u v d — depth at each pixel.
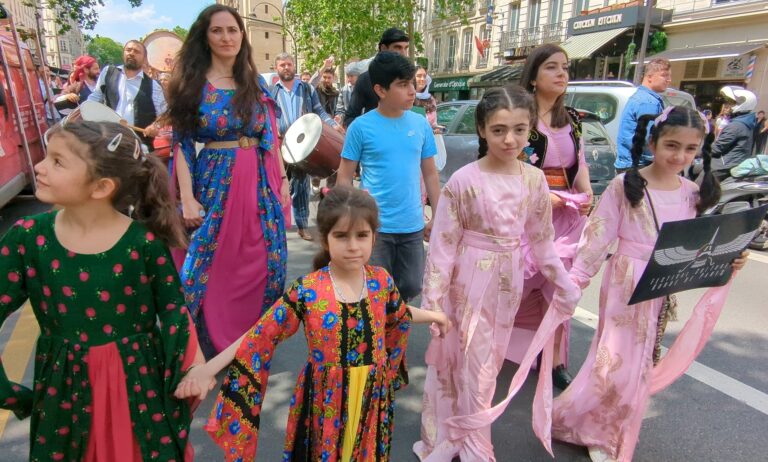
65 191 1.49
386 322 1.96
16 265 1.56
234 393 1.75
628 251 2.38
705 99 15.77
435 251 2.31
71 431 1.65
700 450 2.65
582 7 19.28
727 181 6.59
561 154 3.04
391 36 4.30
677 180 2.43
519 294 2.38
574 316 4.29
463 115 7.21
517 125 2.15
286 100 5.95
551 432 2.68
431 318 2.07
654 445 2.68
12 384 1.64
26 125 7.69
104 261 1.59
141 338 1.69
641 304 2.36
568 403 2.56
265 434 2.71
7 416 2.78
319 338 1.81
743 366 3.54
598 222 2.42
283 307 1.80
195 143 3.02
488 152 2.33
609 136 6.83
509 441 2.71
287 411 2.90
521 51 21.56
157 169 1.69
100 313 1.61
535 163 3.03
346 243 1.78
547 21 20.88
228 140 2.97
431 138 3.16
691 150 2.25
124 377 1.64
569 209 3.06
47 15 52.75
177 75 2.87
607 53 17.58
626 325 2.39
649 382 2.40
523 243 2.86
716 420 2.91
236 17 2.82
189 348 1.71
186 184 2.93
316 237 1.90
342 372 1.81
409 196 3.01
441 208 2.33
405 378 2.09
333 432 1.82
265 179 3.09
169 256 1.71
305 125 4.23
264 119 3.02
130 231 1.64
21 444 2.57
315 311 1.80
